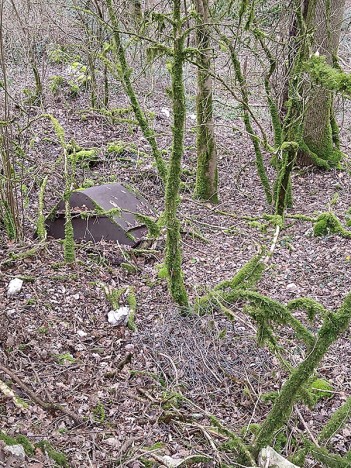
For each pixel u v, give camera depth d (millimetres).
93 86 11703
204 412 4293
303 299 3904
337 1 9680
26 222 7754
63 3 10852
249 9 7879
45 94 11953
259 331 4125
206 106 9031
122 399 4719
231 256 7680
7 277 6172
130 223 7430
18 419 4172
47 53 11805
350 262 7395
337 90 3113
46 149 9875
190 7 8562
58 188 8602
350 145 12344
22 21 9461
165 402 4656
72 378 4879
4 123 6531
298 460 3771
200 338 5391
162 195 9453
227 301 5551
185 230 8227
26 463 3453
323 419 4559
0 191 6863
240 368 5129
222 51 8523
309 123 10734
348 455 3742
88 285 6344
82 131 11109
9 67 11203
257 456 3676
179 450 4059
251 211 9398
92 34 10734
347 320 3137
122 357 5289
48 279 6309
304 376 3348
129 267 6875
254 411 4332
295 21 8461
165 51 5551
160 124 11836
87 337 5535
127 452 3986
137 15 8586
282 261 7562
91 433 4160
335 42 9969
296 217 8625
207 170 9438
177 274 5621
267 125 12344
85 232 7344
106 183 8570
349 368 5305
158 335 5516
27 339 5281
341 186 10297
